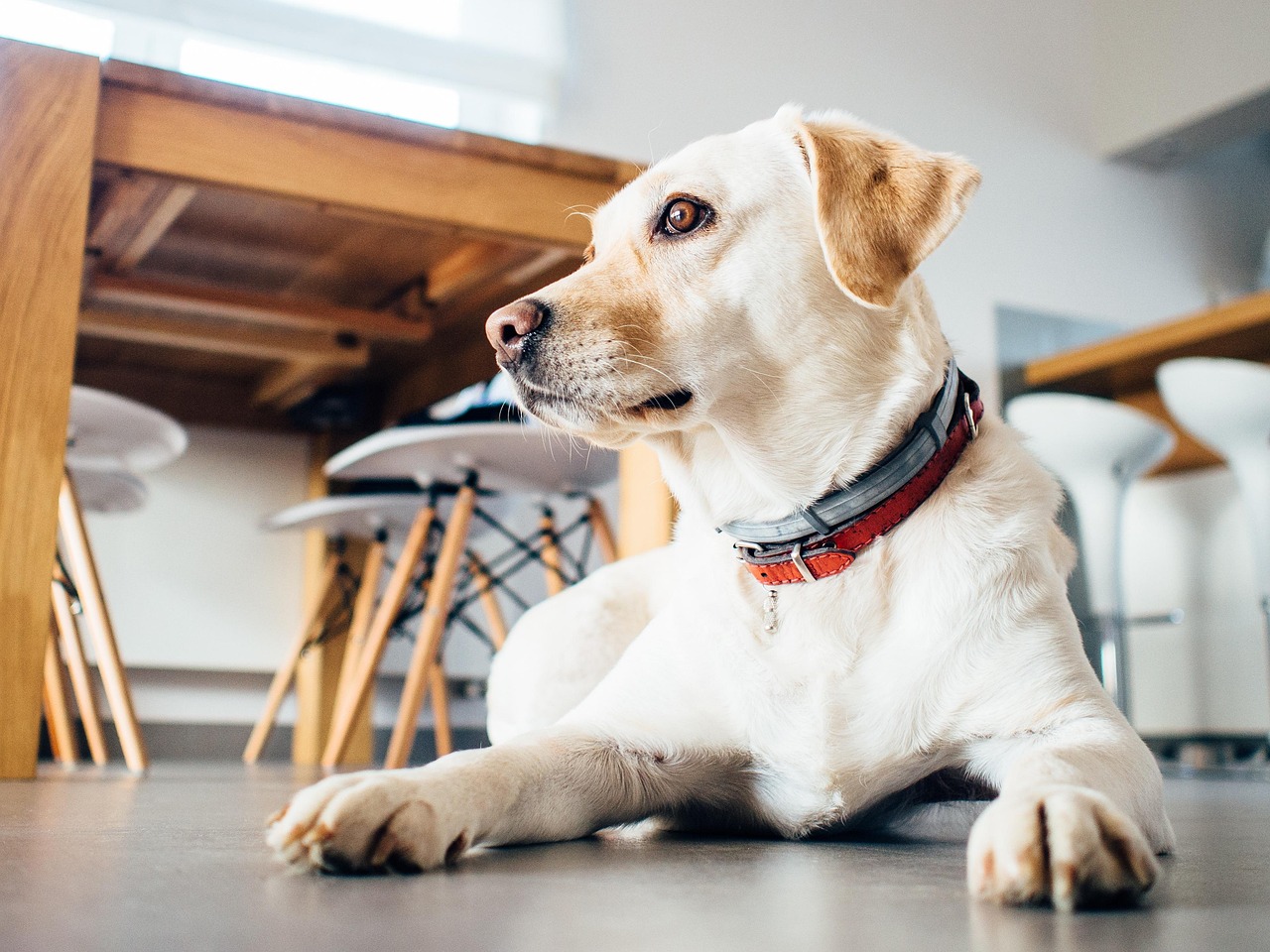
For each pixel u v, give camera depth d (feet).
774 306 3.68
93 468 8.90
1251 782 8.23
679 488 3.98
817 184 3.63
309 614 10.75
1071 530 13.19
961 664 3.36
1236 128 15.64
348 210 6.72
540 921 1.96
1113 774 2.85
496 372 9.56
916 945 1.80
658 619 3.91
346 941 1.77
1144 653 14.83
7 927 1.85
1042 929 1.95
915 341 3.61
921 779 3.69
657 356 3.72
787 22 14.65
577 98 13.41
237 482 11.75
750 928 1.93
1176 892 2.40
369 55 12.43
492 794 2.90
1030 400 12.22
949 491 3.52
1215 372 11.48
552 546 8.62
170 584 11.39
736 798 3.76
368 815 2.47
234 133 6.38
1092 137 16.56
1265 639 13.42
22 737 5.66
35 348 5.76
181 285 8.61
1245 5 15.02
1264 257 17.25
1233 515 13.91
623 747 3.50
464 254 8.33
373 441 7.33
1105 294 16.12
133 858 2.71
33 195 5.82
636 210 3.99
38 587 5.69
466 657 11.69
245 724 11.65
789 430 3.61
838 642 3.44
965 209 3.64
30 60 5.86
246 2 11.89
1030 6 16.37
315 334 9.81
